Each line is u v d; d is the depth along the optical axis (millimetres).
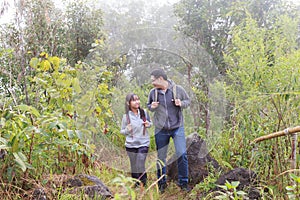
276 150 3092
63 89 3457
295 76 3137
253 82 3678
